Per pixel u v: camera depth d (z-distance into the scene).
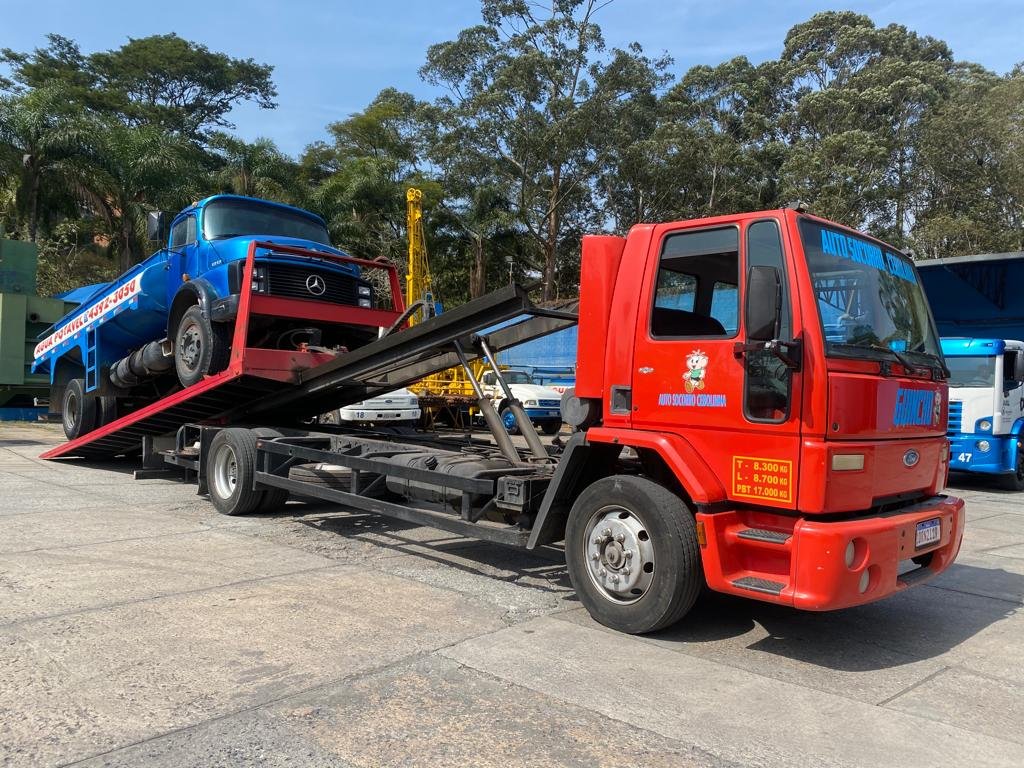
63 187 28.72
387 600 5.25
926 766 3.18
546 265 41.62
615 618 4.71
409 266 33.69
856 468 4.22
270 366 8.19
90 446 11.23
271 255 8.59
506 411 7.07
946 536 4.92
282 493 8.06
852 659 4.43
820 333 4.16
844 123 44.94
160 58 51.59
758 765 3.14
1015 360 9.54
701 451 4.53
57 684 3.73
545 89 39.41
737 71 48.72
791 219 4.34
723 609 5.32
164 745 3.16
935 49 55.19
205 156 38.25
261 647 4.29
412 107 45.78
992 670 4.32
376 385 8.62
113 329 11.12
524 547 5.27
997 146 37.28
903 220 42.50
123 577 5.61
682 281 4.72
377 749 3.17
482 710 3.57
